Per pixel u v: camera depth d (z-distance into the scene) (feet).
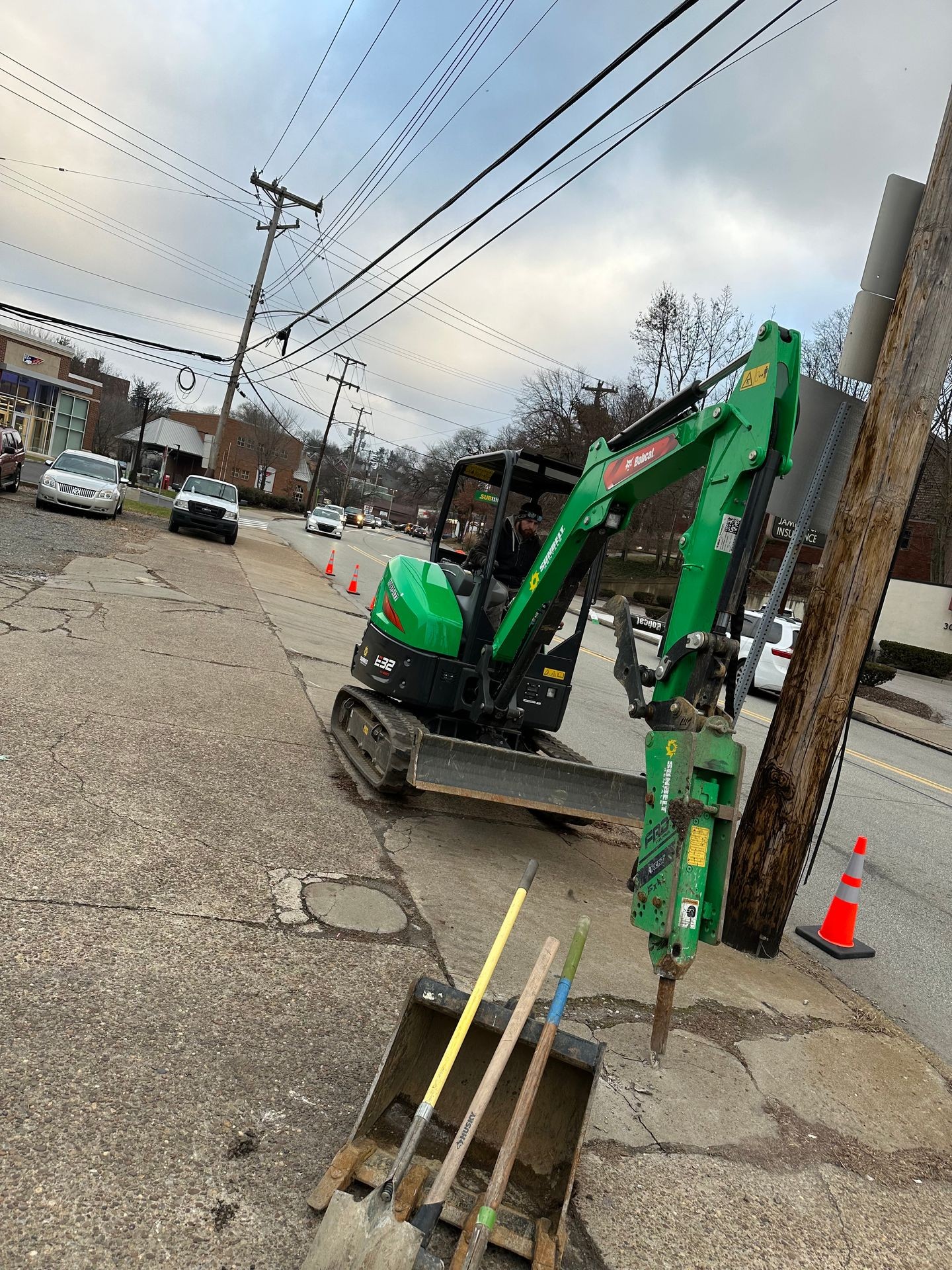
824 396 16.98
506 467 20.66
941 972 18.78
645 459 13.98
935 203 16.10
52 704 21.47
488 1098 7.88
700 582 11.50
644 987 14.29
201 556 66.54
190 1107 9.00
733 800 10.18
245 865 15.10
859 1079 13.23
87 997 10.37
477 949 14.10
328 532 150.41
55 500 71.15
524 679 21.85
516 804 17.90
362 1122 8.54
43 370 159.33
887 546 16.49
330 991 11.82
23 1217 7.21
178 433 239.50
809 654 16.85
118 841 14.80
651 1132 10.61
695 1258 8.78
